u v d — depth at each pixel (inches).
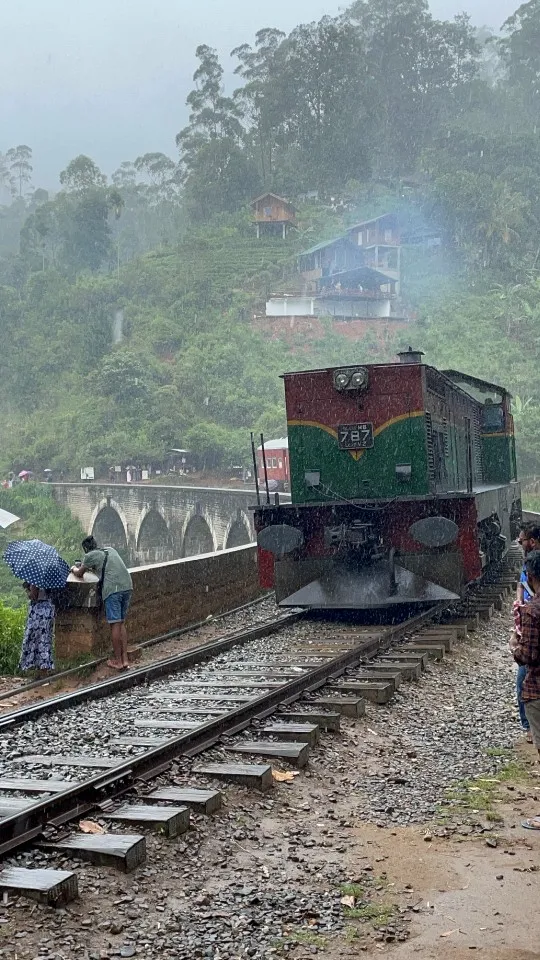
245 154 4909.0
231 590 609.6
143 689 365.4
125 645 418.6
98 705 335.3
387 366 514.0
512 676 395.9
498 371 2637.8
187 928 166.6
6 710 353.7
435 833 215.9
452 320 3014.3
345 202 4126.5
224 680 374.6
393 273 3314.5
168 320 3649.1
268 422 2812.5
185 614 539.2
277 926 168.6
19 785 231.6
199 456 2928.2
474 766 268.8
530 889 185.2
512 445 802.2
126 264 4520.2
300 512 530.6
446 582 506.9
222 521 1985.7
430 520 484.4
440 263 3348.9
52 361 3873.0
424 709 333.7
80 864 185.3
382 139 4591.5
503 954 159.2
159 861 191.6
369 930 168.2
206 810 216.2
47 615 401.1
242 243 4057.6
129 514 2471.7
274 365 3107.8
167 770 242.7
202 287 3767.2
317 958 158.2
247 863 195.6
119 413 3238.2
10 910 165.8
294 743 271.7
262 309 3494.1
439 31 4756.4
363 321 3186.5
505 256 3321.9
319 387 528.7
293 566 527.8
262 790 236.1
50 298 4220.0
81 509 2753.4
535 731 219.3
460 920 172.1
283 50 4881.9
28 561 390.9
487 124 4544.8
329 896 180.9
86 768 249.3
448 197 3292.3
